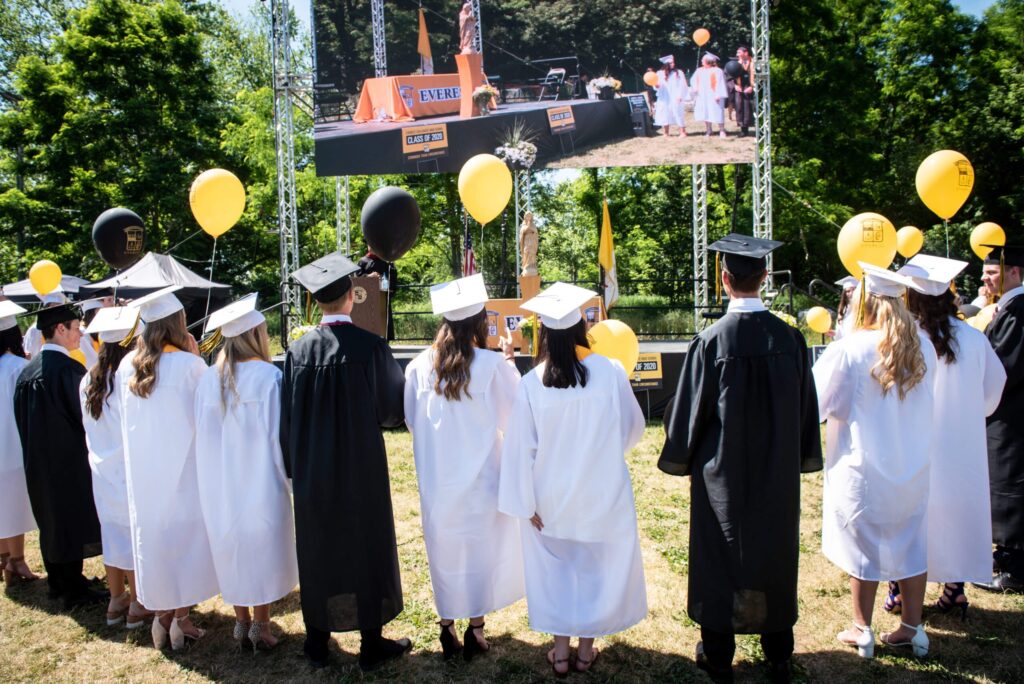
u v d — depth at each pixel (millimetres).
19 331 4449
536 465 3066
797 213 20625
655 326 15703
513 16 11742
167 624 3539
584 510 3021
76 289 8398
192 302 10727
